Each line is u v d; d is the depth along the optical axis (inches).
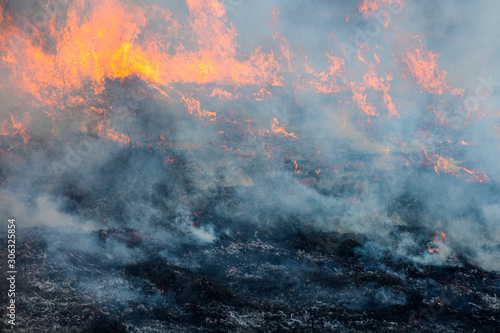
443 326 228.8
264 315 233.5
